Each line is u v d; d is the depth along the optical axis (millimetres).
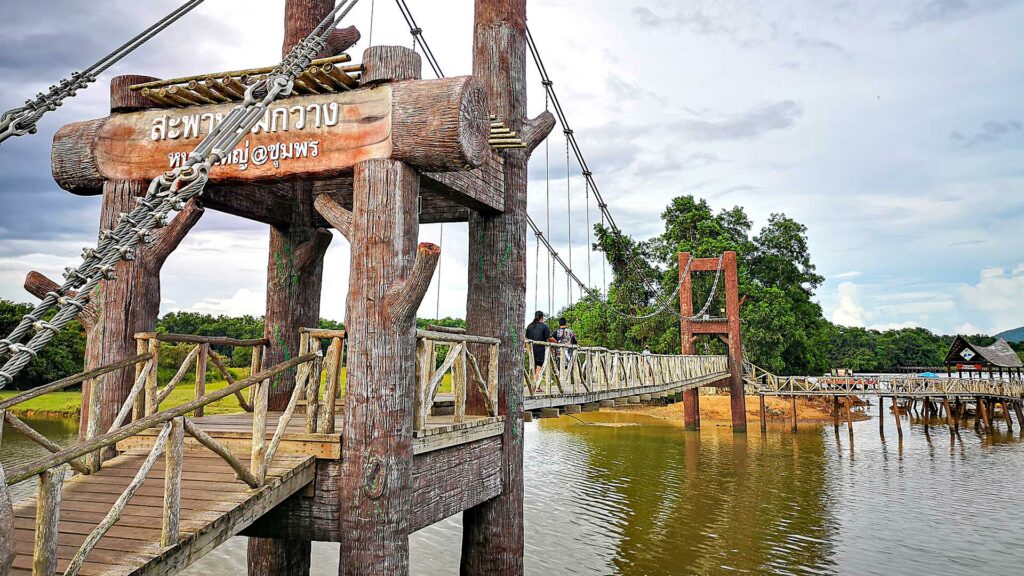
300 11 7746
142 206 2908
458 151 5219
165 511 4062
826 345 49625
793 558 12617
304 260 8094
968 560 12641
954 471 21672
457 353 6309
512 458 7305
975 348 44906
